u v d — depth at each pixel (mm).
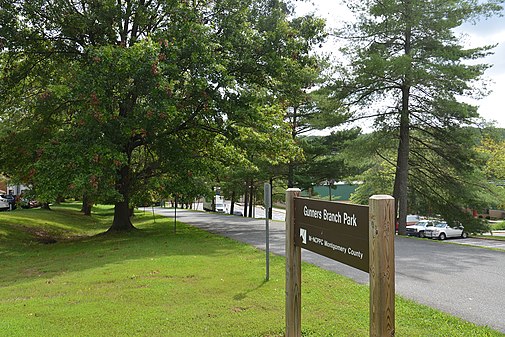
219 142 20062
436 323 5402
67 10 16266
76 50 17453
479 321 5590
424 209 25469
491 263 10234
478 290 7324
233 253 11156
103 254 11734
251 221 25734
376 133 22859
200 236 15891
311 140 29703
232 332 5164
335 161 29328
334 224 3986
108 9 15922
